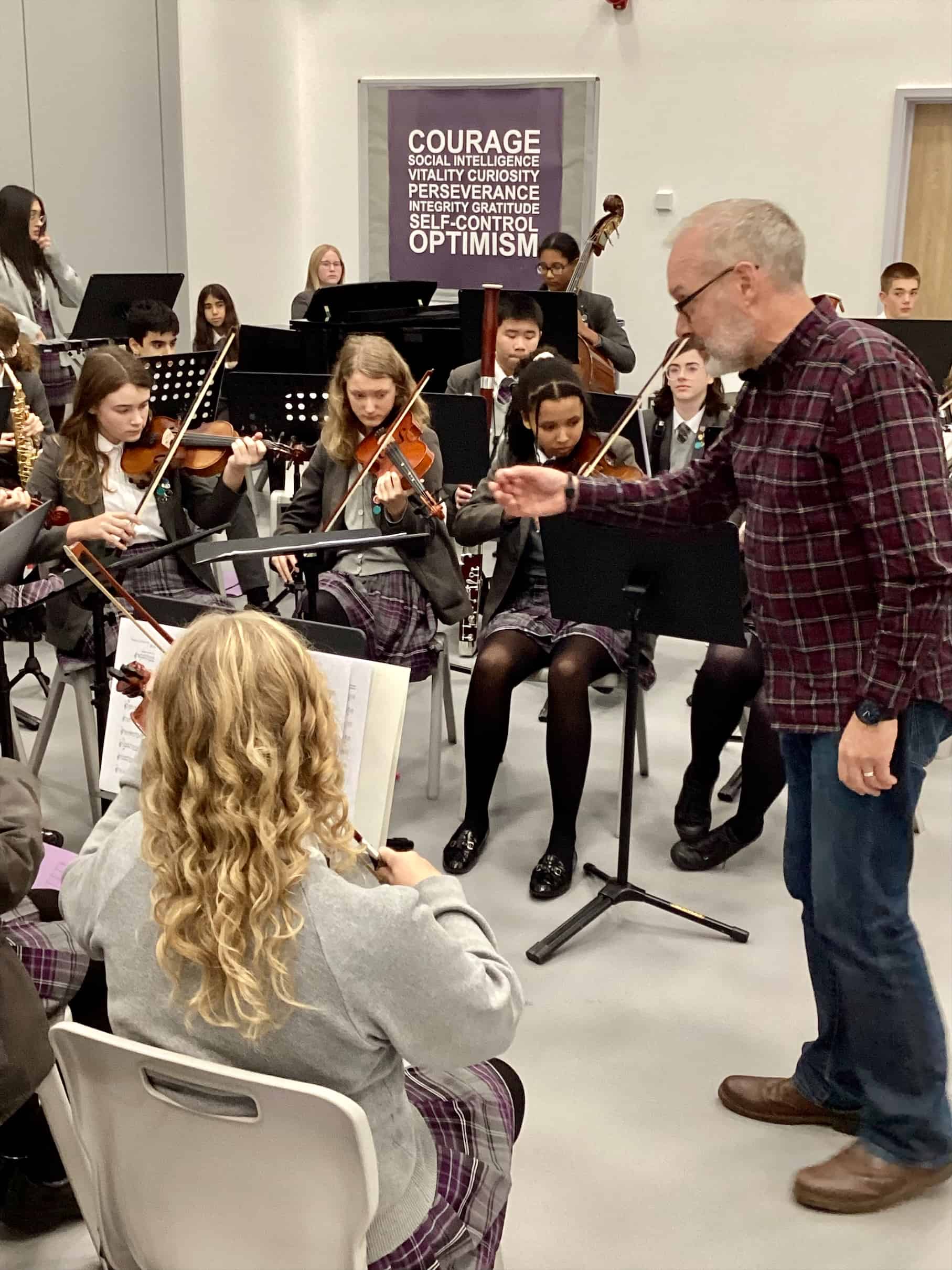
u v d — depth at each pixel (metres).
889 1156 1.86
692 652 4.26
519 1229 1.82
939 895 2.75
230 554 2.39
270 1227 1.17
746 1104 2.07
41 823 1.48
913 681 1.58
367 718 1.70
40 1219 1.80
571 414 2.88
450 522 3.30
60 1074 1.52
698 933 2.61
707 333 1.66
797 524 1.64
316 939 1.11
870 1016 1.79
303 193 7.03
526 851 2.94
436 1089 1.43
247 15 6.37
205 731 1.11
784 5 5.87
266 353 4.66
